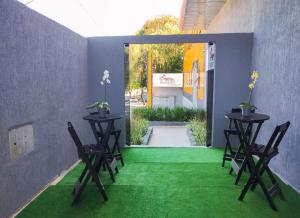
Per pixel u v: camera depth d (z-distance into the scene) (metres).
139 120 6.52
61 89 3.32
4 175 2.15
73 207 2.41
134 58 6.86
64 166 3.44
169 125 7.34
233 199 2.54
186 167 3.50
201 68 7.21
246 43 4.22
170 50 11.26
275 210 2.33
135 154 4.15
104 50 4.40
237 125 3.35
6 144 2.17
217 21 6.84
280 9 3.13
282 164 3.08
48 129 2.96
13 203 2.29
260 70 3.82
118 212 2.31
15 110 2.29
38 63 2.70
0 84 2.08
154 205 2.43
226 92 4.34
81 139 4.11
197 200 2.52
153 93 10.70
